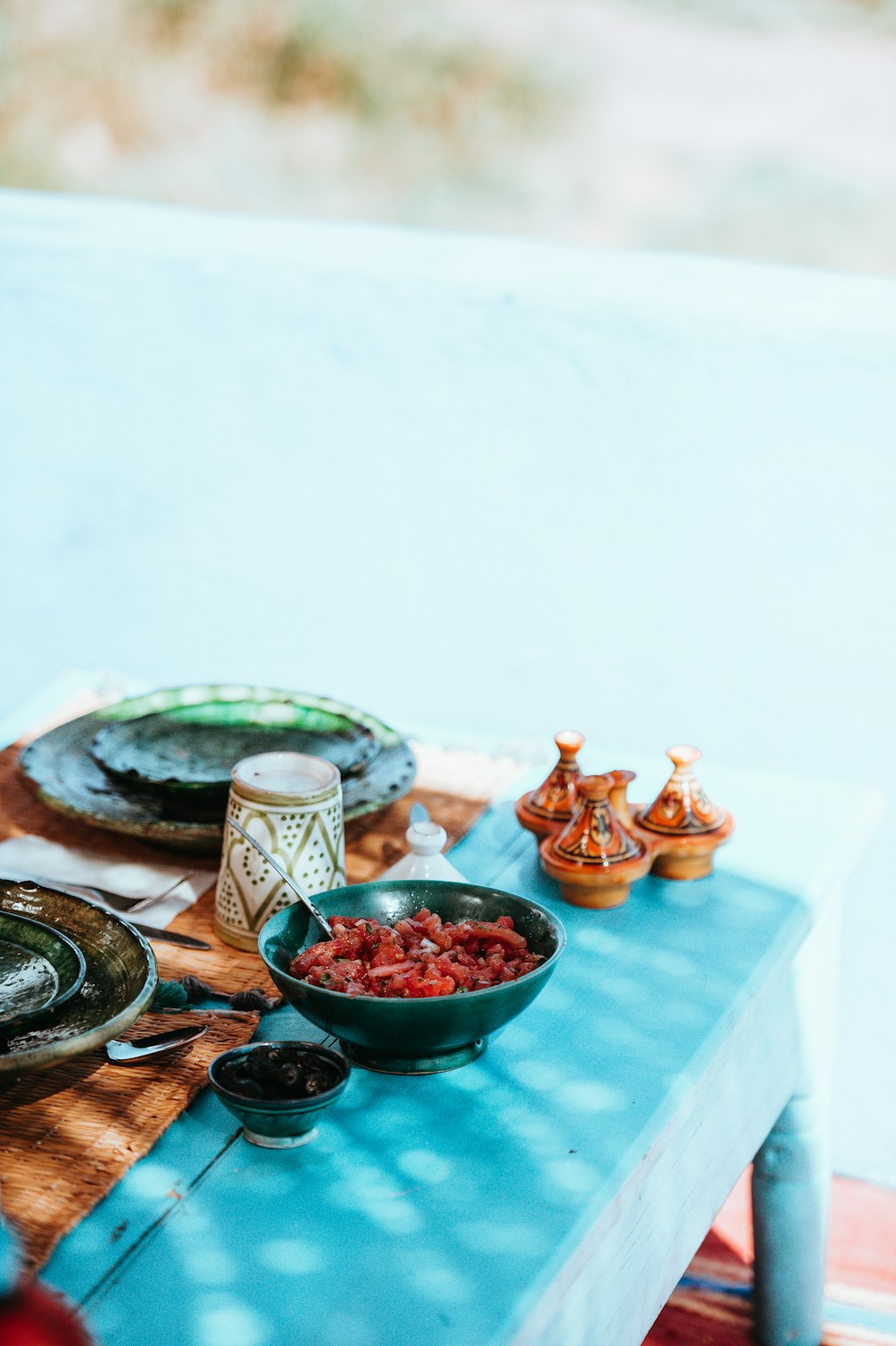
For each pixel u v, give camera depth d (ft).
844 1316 5.97
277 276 7.82
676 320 7.18
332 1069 3.22
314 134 42.91
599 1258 3.17
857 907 7.00
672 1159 3.55
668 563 7.58
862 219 44.37
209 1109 3.32
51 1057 3.06
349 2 41.86
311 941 3.61
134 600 8.61
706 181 44.01
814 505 7.22
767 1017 4.19
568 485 7.66
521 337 7.50
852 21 43.98
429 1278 2.83
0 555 8.66
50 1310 1.85
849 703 7.43
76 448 8.38
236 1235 2.93
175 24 41.47
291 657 8.48
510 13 43.04
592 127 44.06
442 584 8.08
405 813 4.72
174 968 3.84
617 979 3.89
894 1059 7.06
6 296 8.14
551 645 7.95
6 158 41.73
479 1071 3.49
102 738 4.62
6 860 4.31
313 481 8.11
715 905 4.26
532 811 4.49
